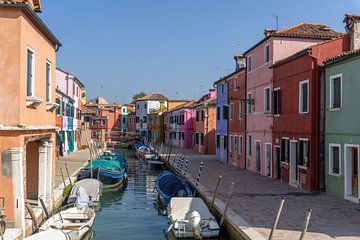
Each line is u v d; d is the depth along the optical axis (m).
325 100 17.34
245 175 23.88
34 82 12.77
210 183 20.67
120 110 83.88
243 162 27.88
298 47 22.03
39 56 13.47
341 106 15.95
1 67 11.29
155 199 21.83
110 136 75.56
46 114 14.65
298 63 18.84
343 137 15.79
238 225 11.86
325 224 11.88
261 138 24.19
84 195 16.97
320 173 17.52
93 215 14.66
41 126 13.34
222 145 33.66
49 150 15.33
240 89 28.41
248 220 12.52
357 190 15.33
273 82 22.08
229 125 31.41
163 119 67.38
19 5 11.19
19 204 11.35
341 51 17.70
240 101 28.48
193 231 13.00
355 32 17.55
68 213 14.88
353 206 14.39
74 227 13.22
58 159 34.06
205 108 41.53
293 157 19.77
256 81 24.95
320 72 17.52
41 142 14.76
